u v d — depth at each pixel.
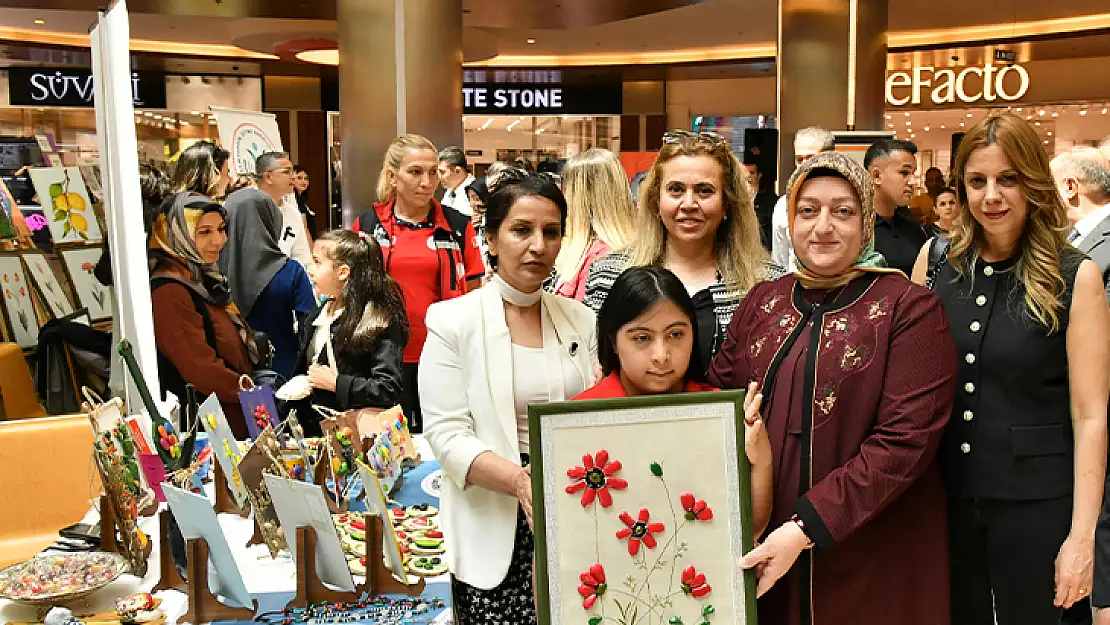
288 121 14.90
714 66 13.53
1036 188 1.94
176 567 2.04
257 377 3.65
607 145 15.28
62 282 4.98
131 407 2.96
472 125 15.22
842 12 8.43
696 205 2.22
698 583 1.56
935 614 1.77
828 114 8.51
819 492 1.63
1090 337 1.94
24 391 4.34
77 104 14.02
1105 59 12.16
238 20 11.27
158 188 3.76
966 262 2.10
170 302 3.32
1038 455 1.98
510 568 1.83
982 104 12.60
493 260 1.84
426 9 7.09
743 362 1.87
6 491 3.06
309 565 1.93
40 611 1.97
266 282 4.47
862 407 1.68
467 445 1.75
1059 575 1.95
